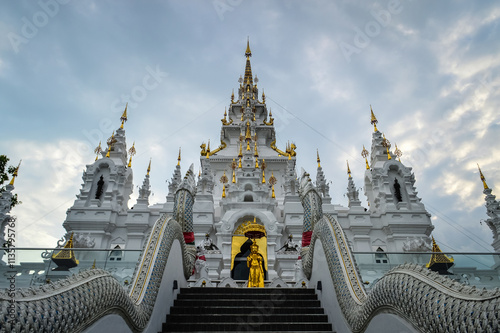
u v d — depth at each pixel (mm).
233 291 10641
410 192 31188
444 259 10469
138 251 10797
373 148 35469
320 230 10156
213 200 31328
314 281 10828
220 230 27359
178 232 10352
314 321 8742
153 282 7551
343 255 8391
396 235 28719
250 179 31234
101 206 29344
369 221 29516
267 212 28469
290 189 31781
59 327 3666
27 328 3172
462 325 3352
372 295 5664
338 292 7816
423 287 4223
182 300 9586
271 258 24859
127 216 29234
